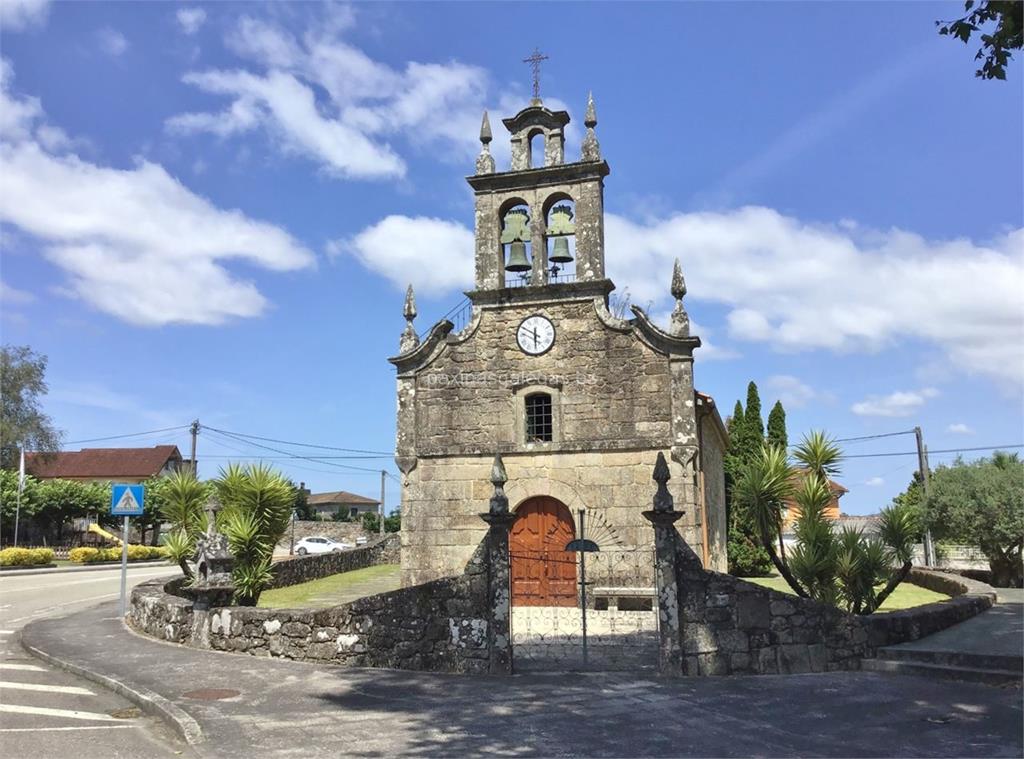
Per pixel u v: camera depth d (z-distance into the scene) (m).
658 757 7.57
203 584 13.66
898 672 10.93
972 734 8.12
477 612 11.50
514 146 20.94
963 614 13.62
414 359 20.39
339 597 21.88
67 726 9.08
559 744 8.01
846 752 7.62
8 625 18.34
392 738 8.27
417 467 19.97
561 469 19.12
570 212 20.50
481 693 10.16
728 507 28.92
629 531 18.50
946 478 23.42
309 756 7.71
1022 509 21.02
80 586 28.89
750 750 7.72
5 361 59.75
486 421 19.80
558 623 16.39
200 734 8.44
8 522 49.91
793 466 14.43
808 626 11.26
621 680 10.79
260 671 11.52
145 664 12.09
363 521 75.00
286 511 17.19
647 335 19.03
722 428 24.69
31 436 59.16
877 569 13.41
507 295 20.14
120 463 76.94
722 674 11.05
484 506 19.39
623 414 18.94
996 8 9.12
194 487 19.06
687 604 11.26
